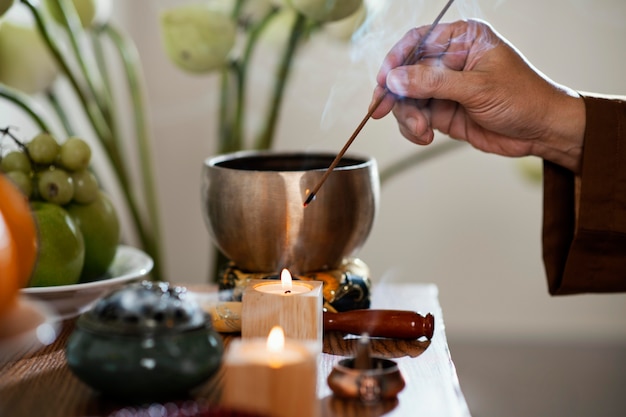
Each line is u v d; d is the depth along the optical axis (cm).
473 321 175
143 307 55
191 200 174
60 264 73
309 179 71
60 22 95
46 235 72
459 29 78
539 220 172
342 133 168
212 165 75
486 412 173
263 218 71
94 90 100
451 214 172
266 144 106
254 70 165
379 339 70
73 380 60
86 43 136
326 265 74
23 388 58
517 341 174
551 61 164
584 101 81
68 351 56
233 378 53
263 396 53
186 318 55
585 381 173
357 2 91
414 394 57
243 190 71
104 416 54
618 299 172
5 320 61
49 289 70
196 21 96
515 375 174
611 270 84
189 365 54
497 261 174
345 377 56
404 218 172
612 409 171
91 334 55
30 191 75
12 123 111
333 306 72
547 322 174
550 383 174
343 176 72
